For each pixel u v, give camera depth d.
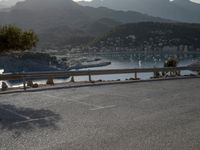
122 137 6.37
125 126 7.28
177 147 5.74
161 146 5.79
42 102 10.72
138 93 12.86
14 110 9.36
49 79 17.50
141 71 21.31
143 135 6.52
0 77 14.82
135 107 9.67
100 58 186.38
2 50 16.25
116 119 8.01
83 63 132.50
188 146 5.80
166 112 8.92
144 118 8.12
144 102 10.59
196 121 7.82
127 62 143.38
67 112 8.96
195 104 10.24
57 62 108.00
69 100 11.09
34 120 8.02
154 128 7.11
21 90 13.73
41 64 88.06
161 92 13.16
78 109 9.38
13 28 15.87
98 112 8.92
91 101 10.84
